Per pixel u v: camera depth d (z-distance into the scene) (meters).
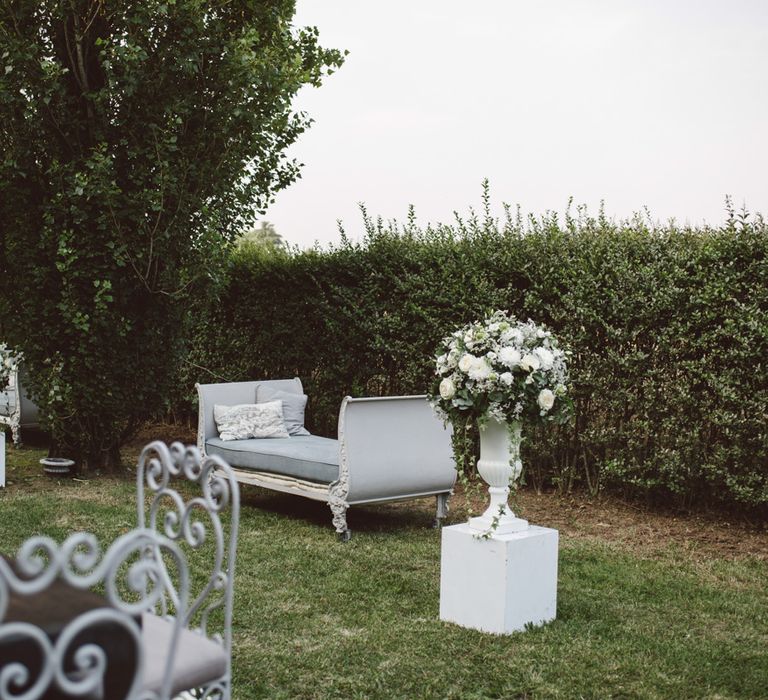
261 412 7.75
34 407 10.19
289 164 8.84
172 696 2.11
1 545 5.73
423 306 8.48
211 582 2.36
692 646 4.11
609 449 7.37
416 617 4.48
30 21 7.43
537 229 7.97
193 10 7.33
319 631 4.21
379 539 6.25
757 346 6.27
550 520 6.95
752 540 6.31
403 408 6.47
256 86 7.81
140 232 7.68
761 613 4.70
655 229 7.15
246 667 3.72
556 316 7.55
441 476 6.68
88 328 7.72
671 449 6.93
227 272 10.35
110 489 7.76
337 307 9.15
